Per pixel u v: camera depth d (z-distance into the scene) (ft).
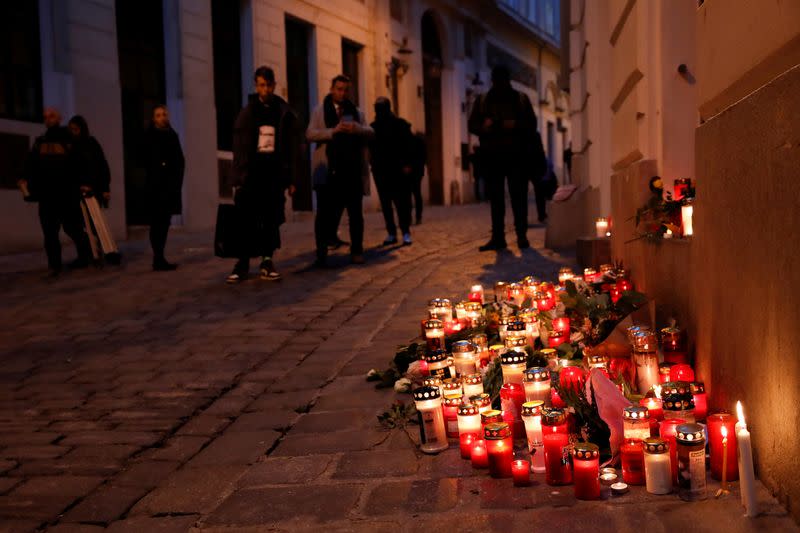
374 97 78.33
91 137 32.89
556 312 16.02
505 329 14.55
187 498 10.45
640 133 17.33
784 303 8.01
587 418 10.26
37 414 14.82
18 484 11.30
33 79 43.24
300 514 9.52
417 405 11.19
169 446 12.78
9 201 41.04
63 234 44.24
